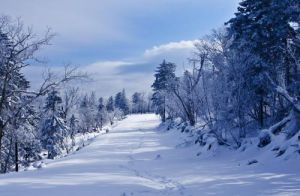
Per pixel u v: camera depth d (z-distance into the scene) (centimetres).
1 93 2873
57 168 2164
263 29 2625
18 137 3306
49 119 5316
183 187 1441
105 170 2019
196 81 3778
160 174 1898
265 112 3030
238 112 2695
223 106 2720
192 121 4672
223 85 2752
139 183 1487
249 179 1484
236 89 2708
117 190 1295
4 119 2938
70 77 2964
